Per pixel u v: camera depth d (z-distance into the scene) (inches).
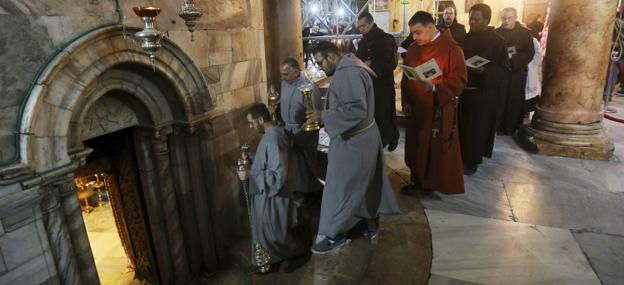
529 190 149.0
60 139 96.0
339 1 326.6
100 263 207.6
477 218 130.0
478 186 153.6
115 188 159.5
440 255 111.6
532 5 358.9
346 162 104.6
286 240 143.7
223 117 157.6
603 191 146.5
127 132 144.5
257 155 132.6
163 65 123.7
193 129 141.9
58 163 96.1
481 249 113.3
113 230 240.2
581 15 171.2
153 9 82.4
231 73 159.6
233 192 169.8
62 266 100.2
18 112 87.3
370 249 114.4
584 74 175.5
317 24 320.5
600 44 172.1
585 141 177.8
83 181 254.5
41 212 94.0
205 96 141.3
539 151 185.9
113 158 152.5
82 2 97.9
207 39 143.0
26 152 87.2
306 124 116.3
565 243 114.8
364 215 111.2
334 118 98.8
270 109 155.4
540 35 283.9
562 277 100.8
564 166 170.7
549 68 187.3
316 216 152.1
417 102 131.6
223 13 150.3
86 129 116.6
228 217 168.9
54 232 97.4
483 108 152.5
